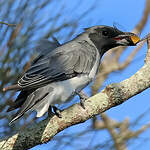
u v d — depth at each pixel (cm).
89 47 867
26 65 721
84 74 812
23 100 708
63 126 645
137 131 723
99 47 905
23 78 688
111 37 903
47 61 771
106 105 654
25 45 725
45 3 762
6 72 700
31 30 739
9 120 704
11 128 702
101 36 903
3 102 697
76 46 852
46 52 816
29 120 711
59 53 812
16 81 705
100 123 860
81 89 814
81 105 653
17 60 712
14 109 689
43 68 750
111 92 655
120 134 718
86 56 840
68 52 826
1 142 630
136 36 894
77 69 805
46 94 723
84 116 648
